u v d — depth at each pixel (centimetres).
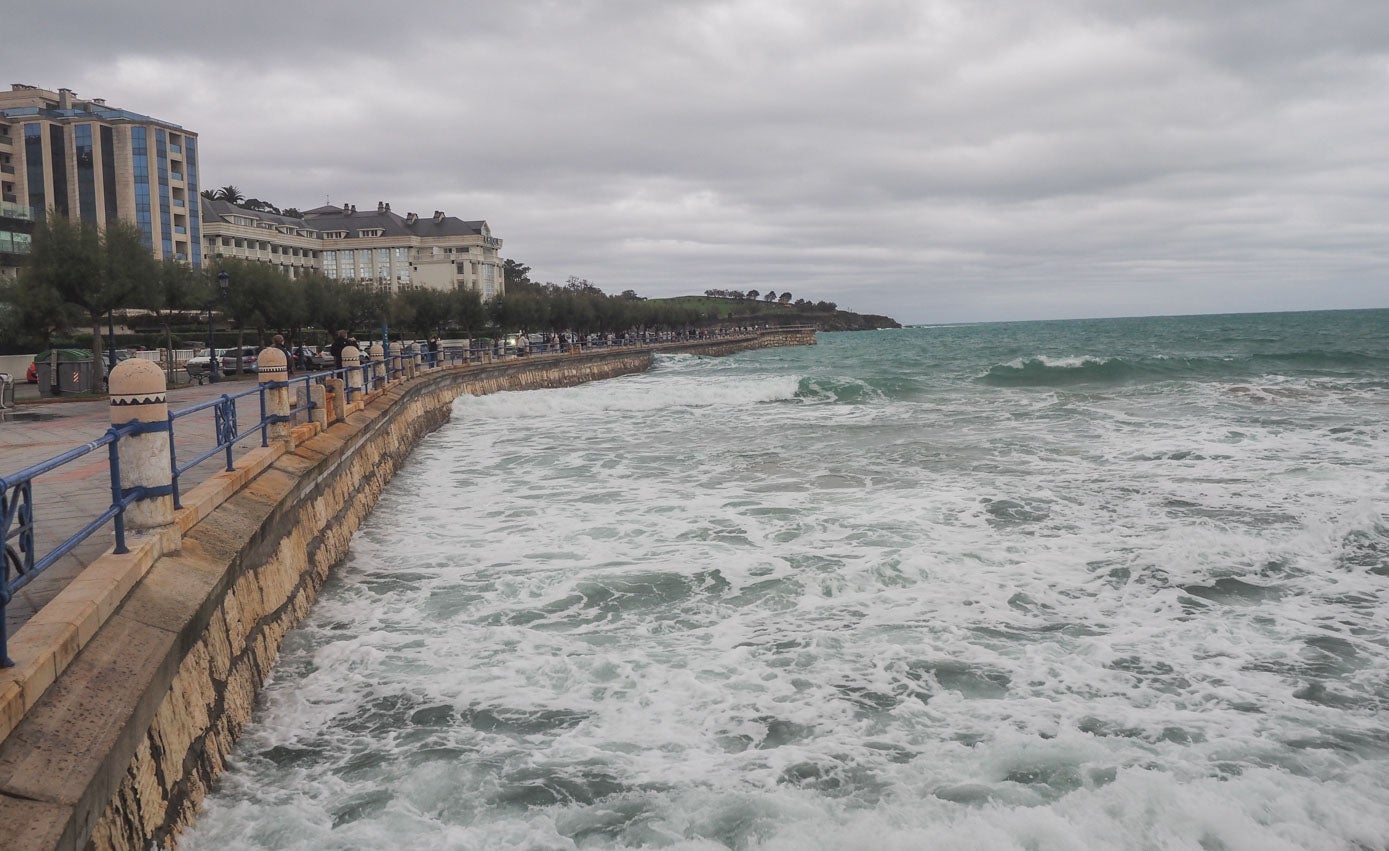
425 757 599
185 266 3500
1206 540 1074
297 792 557
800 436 2236
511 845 498
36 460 1181
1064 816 504
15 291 2686
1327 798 523
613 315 9788
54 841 325
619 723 642
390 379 2295
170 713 498
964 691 684
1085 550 1062
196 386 2994
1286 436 1934
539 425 2738
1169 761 571
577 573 1014
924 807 518
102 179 8812
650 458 1920
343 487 1221
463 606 913
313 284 4838
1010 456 1797
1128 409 2647
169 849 470
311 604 930
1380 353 5234
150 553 577
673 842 496
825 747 599
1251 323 18538
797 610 873
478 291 6662
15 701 366
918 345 11600
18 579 395
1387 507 1222
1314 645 768
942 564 1010
